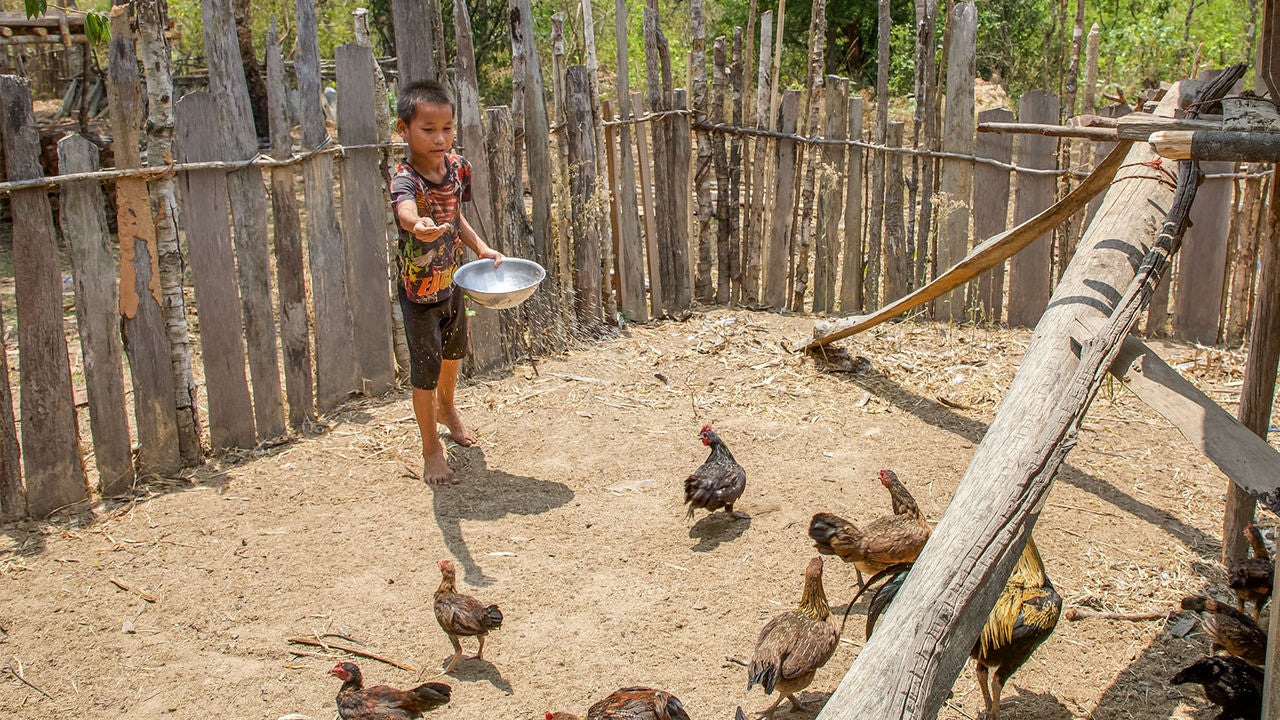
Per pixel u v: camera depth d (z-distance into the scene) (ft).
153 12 20.13
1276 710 11.94
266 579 18.17
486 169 26.16
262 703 15.20
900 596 11.34
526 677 15.67
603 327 29.63
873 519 19.89
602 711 13.19
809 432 23.63
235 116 21.67
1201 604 15.16
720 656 16.14
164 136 20.56
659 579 18.19
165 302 21.17
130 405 25.41
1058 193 29.01
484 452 22.85
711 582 18.07
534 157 27.32
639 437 23.52
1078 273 16.17
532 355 27.86
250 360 22.74
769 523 19.88
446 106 19.27
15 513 19.86
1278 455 13.16
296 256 23.21
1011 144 29.01
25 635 16.63
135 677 15.74
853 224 30.78
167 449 21.65
